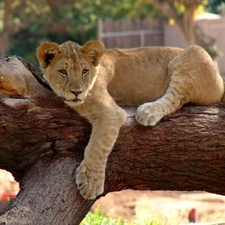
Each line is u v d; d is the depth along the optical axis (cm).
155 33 4859
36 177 948
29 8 4866
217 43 4662
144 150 992
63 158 966
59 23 4875
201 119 1020
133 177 1006
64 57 991
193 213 1642
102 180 953
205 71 1076
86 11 4797
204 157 1007
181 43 4781
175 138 998
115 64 1082
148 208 1561
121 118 973
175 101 1049
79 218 945
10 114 938
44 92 981
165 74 1102
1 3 4903
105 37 4831
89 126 981
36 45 4844
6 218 865
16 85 941
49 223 888
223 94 1123
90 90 991
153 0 3909
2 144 957
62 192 923
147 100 1102
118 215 1789
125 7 4322
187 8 3809
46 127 961
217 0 5969
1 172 1895
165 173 1013
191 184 1035
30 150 971
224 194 1066
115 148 981
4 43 4781
